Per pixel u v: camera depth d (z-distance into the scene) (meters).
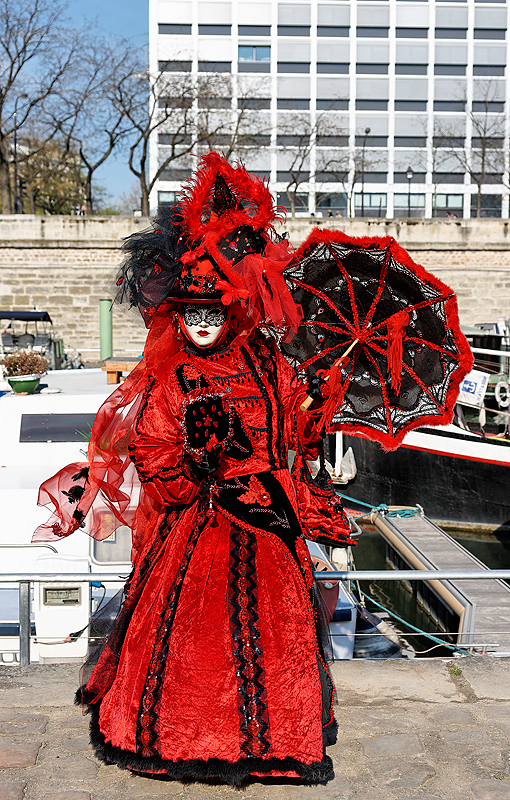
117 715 2.46
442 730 2.92
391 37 55.88
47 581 3.50
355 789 2.51
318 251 3.09
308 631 2.45
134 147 34.75
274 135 53.53
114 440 2.79
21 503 6.15
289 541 2.57
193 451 2.45
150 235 2.71
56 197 52.00
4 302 27.78
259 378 2.67
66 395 7.60
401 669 3.49
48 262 27.66
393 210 55.97
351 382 3.16
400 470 14.24
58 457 7.31
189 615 2.40
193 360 2.63
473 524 13.56
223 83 40.09
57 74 33.28
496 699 3.19
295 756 2.33
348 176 54.19
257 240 2.73
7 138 36.25
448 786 2.54
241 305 2.66
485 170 53.91
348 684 3.32
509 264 29.08
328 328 3.15
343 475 14.85
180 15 54.44
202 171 2.73
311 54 55.38
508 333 21.98
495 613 7.54
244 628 2.38
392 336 3.05
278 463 2.67
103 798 2.45
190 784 2.52
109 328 14.86
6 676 3.40
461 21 56.22
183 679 2.34
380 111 56.12
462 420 13.82
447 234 28.91
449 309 3.09
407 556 9.74
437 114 56.25
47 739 2.83
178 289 2.59
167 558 2.58
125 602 2.67
